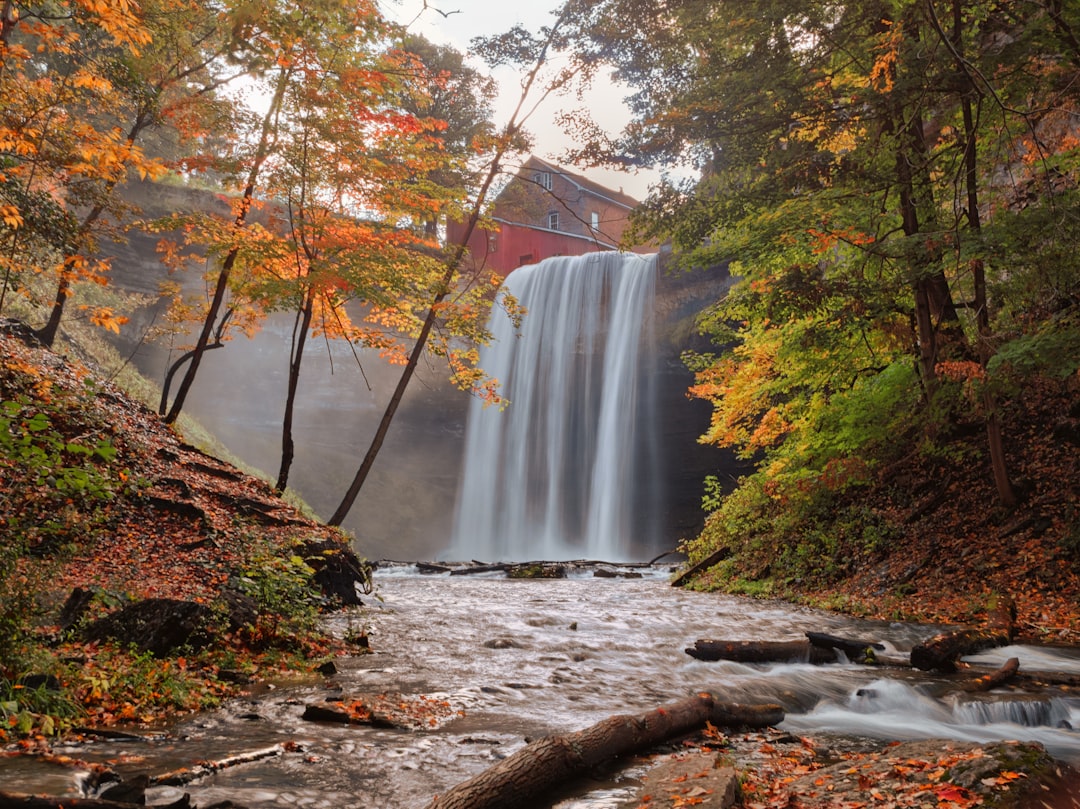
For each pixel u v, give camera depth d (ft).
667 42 55.52
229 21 33.09
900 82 41.27
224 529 41.27
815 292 46.91
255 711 21.43
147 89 52.95
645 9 53.52
